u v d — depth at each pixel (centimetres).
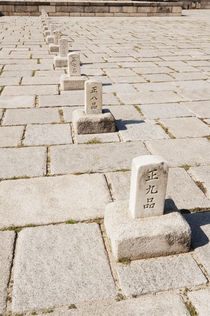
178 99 690
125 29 1816
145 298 249
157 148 479
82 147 476
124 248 274
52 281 261
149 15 2505
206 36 1590
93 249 292
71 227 318
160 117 595
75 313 237
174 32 1728
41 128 537
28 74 861
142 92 732
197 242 304
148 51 1188
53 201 357
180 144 492
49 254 286
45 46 1259
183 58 1076
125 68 936
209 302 246
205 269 275
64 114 596
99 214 338
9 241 300
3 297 249
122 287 257
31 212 339
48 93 715
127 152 464
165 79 834
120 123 563
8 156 448
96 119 507
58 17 2312
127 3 2412
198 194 375
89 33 1639
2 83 778
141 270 272
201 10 3142
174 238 280
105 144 486
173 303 245
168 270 272
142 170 267
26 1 2275
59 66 929
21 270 270
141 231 275
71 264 276
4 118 575
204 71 914
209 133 532
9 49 1178
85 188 381
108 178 402
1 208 344
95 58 1056
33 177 401
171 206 307
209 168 429
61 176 404
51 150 466
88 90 500
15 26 1831
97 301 247
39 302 244
